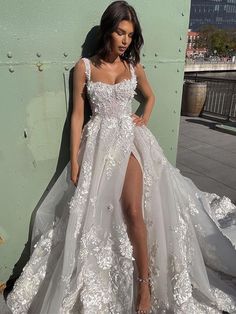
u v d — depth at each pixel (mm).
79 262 2086
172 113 2971
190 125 7738
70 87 2283
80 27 2213
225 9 116938
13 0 1925
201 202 2852
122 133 2242
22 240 2424
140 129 2410
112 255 2133
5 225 2307
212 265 2633
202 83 8422
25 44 2031
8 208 2279
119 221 2148
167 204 2291
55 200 2373
